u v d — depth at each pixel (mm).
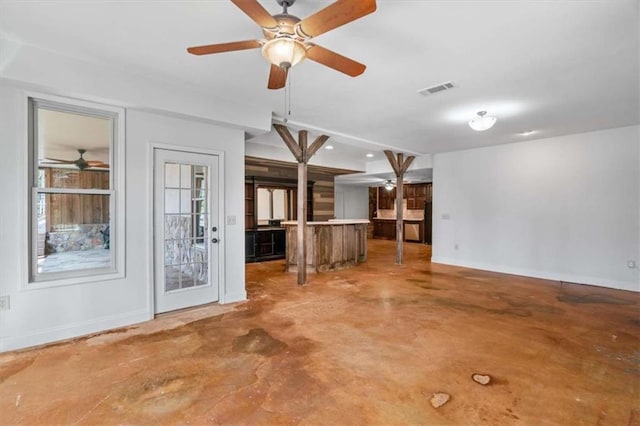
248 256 7168
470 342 2938
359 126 4852
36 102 2896
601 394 2137
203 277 4000
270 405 2021
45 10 2094
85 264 3172
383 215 12945
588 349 2793
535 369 2459
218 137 4008
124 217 3322
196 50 1981
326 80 3168
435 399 2086
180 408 1989
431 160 7238
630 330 3215
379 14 2076
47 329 2920
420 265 6797
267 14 1715
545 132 5172
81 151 3152
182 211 3799
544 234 5617
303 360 2602
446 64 2811
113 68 2984
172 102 3387
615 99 3650
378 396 2117
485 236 6375
